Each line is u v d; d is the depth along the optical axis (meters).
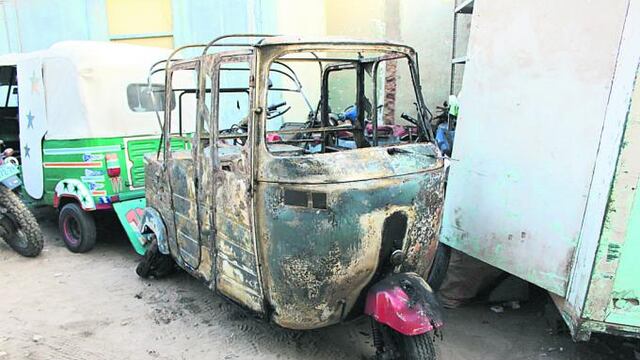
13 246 5.08
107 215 6.16
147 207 4.25
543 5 3.09
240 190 2.90
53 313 3.88
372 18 7.09
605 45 2.74
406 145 3.01
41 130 5.07
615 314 2.67
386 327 2.87
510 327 3.61
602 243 2.59
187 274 4.59
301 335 3.53
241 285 3.14
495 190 3.45
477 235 3.60
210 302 4.05
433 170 2.94
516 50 3.28
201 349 3.38
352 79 5.76
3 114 6.38
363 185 2.67
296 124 4.98
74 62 4.64
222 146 3.69
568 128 2.93
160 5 7.88
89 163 4.72
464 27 6.61
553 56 3.03
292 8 7.26
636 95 2.43
